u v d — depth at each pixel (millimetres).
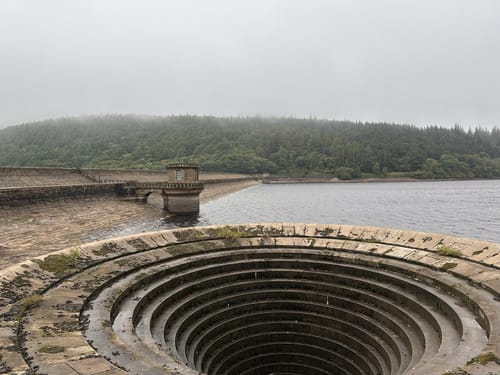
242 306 22031
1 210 42781
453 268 20078
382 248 24422
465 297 16891
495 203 100000
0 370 10188
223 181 152500
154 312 17500
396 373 15656
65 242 39594
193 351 17406
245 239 27375
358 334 20109
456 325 15703
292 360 21516
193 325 19219
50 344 12039
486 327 14375
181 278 21422
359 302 21188
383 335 18734
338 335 20859
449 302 17094
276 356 21469
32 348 11727
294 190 164000
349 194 137875
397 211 86000
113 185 75938
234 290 22734
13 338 12258
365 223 69500
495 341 12516
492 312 14898
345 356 20203
